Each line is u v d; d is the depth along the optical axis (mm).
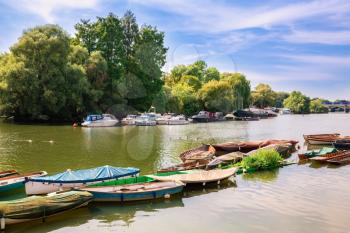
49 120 72250
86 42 82750
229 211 18531
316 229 16359
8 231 15836
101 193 19109
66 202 17625
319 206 19406
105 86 79000
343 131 69125
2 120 72438
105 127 65625
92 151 37562
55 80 66625
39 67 66562
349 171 27953
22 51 65812
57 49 67688
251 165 27609
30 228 16188
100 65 75812
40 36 66562
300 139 53469
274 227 16516
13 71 62844
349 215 18109
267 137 55781
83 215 17766
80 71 70500
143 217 17625
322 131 68500
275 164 28922
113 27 81875
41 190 20281
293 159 33906
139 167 30000
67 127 62906
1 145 40062
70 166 29844
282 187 23047
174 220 17266
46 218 17234
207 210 18656
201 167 26812
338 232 16078
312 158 31172
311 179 25250
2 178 21594
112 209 18609
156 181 21938
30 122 70438
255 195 21266
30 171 27797
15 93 65375
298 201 20219
